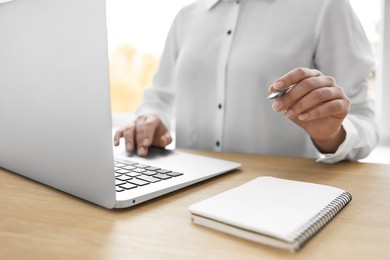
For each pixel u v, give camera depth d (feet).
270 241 0.83
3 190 1.31
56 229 0.95
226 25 2.85
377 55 3.17
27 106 1.31
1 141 1.56
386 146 3.22
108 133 1.01
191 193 1.29
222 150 2.89
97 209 1.11
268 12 2.71
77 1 0.99
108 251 0.82
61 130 1.17
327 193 1.14
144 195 1.15
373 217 1.03
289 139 2.73
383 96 3.16
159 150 2.09
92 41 0.97
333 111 1.47
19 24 1.23
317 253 0.80
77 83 1.05
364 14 3.14
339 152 1.76
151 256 0.79
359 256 0.78
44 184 1.38
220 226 0.92
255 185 1.24
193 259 0.77
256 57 2.66
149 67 4.26
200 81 2.94
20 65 1.28
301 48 2.59
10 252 0.81
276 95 1.40
